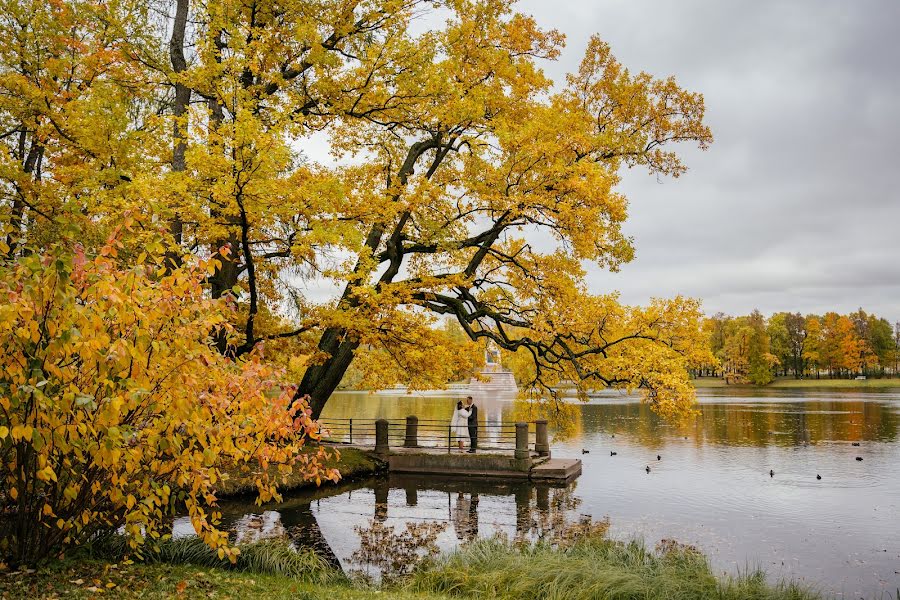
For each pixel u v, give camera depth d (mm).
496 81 15930
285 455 6094
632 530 12273
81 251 5121
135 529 5941
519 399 19594
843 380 104312
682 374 13898
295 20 13359
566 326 15539
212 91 11844
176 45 13695
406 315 14328
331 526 12133
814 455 23656
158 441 5613
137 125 14047
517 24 16797
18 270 5098
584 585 7855
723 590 8031
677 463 21625
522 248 17047
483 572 8586
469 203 15625
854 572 9867
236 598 6285
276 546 8953
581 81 18938
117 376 5422
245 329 14086
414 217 15078
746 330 98375
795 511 14180
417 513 13555
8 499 6277
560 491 16469
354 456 18969
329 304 16141
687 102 18250
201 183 10180
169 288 5742
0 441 5496
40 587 5660
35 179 12648
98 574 6426
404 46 12875
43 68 12180
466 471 18641
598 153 17828
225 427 5762
